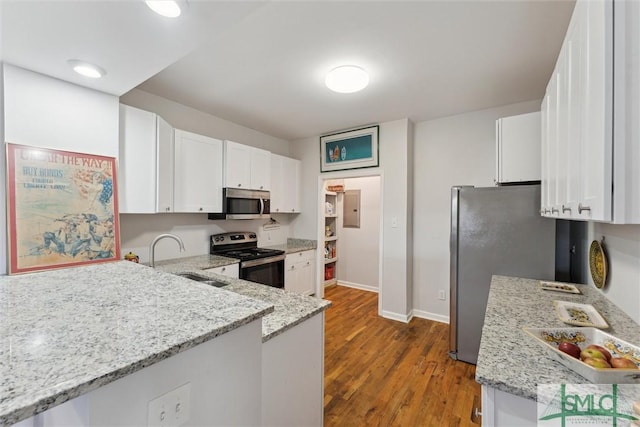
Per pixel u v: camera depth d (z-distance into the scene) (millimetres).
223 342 839
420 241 3535
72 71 1710
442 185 3373
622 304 1396
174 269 2424
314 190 4285
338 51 1993
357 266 5047
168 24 1300
